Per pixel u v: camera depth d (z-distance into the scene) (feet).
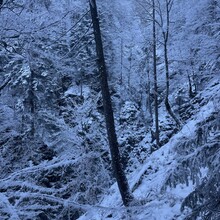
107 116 25.25
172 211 21.67
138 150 73.41
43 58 24.56
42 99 56.08
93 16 26.14
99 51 25.91
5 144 27.20
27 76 51.13
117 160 24.79
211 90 13.30
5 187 13.42
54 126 51.52
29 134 32.30
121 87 100.07
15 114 33.58
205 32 48.98
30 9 23.57
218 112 12.13
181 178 11.87
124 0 84.79
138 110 93.66
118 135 70.49
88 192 30.25
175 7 59.00
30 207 13.66
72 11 25.90
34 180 16.63
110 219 21.95
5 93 35.45
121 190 24.36
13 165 25.99
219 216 10.82
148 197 23.67
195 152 11.71
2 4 20.51
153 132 74.43
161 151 38.01
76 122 49.37
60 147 43.93
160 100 90.74
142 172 34.88
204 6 48.39
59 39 24.88
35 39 22.93
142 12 64.49
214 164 11.00
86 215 15.25
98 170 36.86
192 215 11.46
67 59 24.63
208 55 40.70
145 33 67.97
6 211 11.59
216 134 12.11
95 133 47.11
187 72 65.26
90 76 61.93
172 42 61.11
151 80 84.43
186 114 47.52
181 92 78.79
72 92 71.87
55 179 27.76
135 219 16.49
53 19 23.99
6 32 22.09
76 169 29.01
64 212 15.99
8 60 25.96
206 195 11.28
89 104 51.80
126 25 87.40
